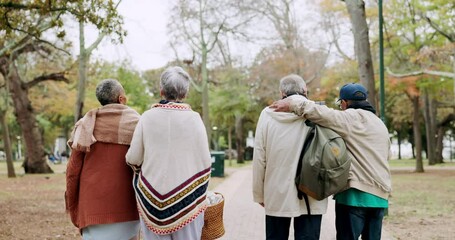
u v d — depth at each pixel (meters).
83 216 3.86
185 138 3.75
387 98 40.22
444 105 39.56
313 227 4.38
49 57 25.08
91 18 9.38
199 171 3.79
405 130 56.94
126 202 3.92
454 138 62.72
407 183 19.08
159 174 3.68
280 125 4.35
